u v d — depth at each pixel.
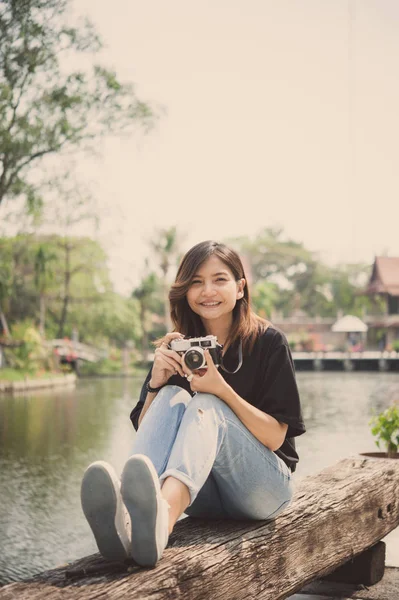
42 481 6.76
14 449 8.95
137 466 1.70
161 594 1.71
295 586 2.29
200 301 2.23
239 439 2.03
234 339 2.24
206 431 1.94
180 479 1.87
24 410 15.39
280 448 2.20
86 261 40.59
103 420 12.77
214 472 2.08
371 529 2.85
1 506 5.65
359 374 33.72
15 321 38.16
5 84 15.68
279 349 2.20
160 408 2.07
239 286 2.28
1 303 35.00
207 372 2.00
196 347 2.08
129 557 1.81
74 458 8.18
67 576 1.71
